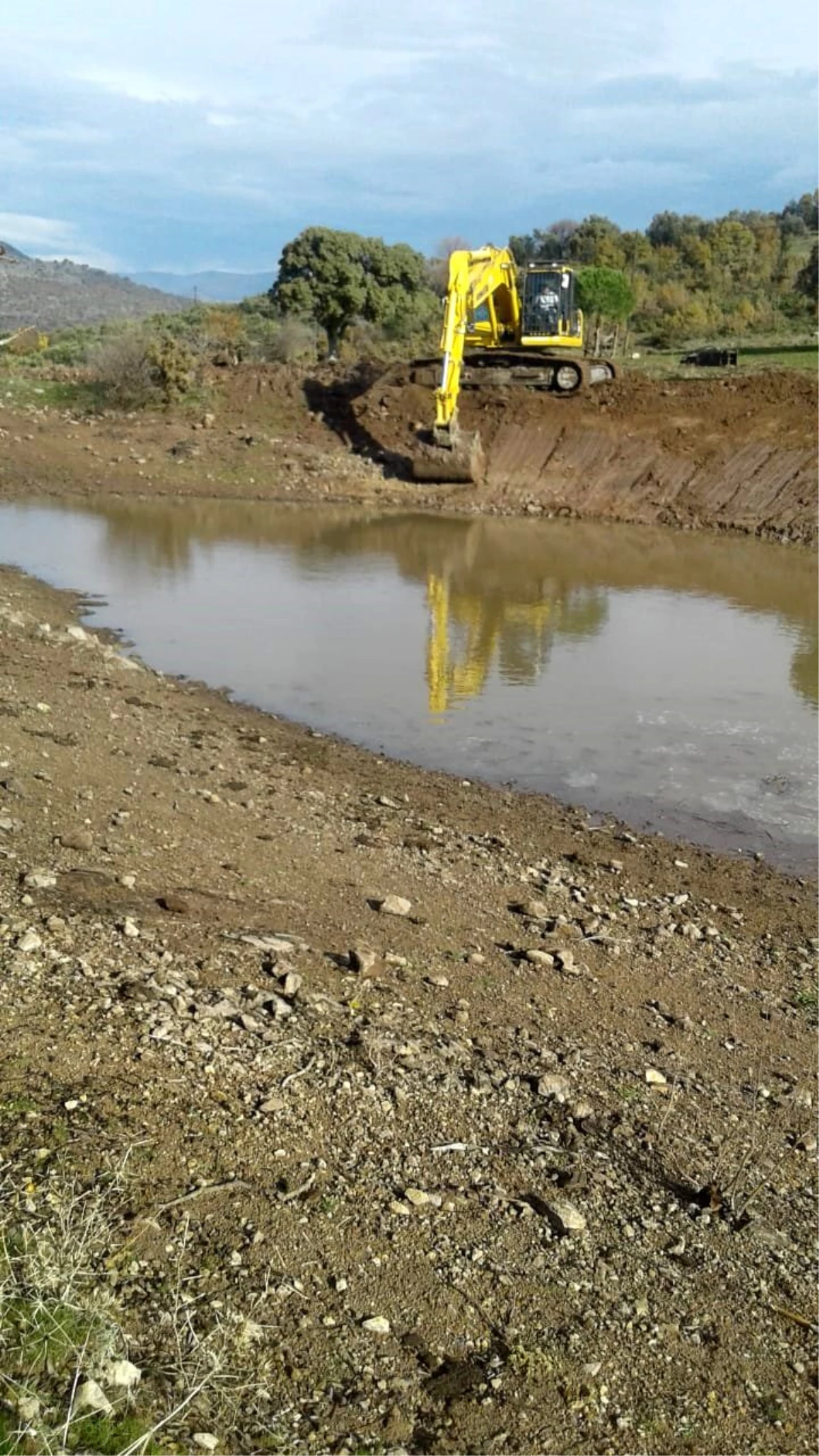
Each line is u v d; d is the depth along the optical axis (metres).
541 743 13.02
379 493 31.50
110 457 32.84
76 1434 2.98
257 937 6.73
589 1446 3.62
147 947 6.10
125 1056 4.89
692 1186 5.17
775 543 27.02
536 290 33.44
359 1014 6.02
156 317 57.31
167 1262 3.81
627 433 31.72
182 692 14.15
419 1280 4.10
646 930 8.34
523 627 18.41
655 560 24.61
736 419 31.23
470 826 10.34
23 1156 4.07
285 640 17.20
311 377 37.47
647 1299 4.32
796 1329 4.36
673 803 11.42
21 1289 3.39
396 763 12.13
